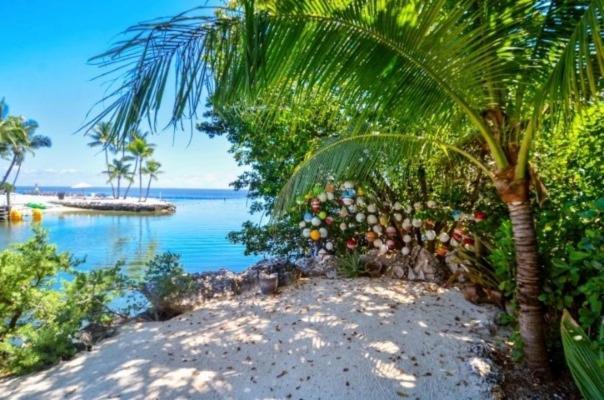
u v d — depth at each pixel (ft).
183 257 40.88
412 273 17.90
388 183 18.63
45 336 11.47
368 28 6.09
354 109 7.61
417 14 5.97
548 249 8.53
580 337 4.88
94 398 9.05
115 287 15.43
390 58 6.48
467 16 6.66
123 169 135.54
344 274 19.10
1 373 11.06
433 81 6.98
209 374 10.01
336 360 10.28
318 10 5.84
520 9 6.43
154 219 83.82
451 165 14.39
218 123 23.71
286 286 18.02
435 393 8.61
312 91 6.90
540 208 10.61
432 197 18.12
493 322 12.24
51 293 13.71
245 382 9.55
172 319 14.84
